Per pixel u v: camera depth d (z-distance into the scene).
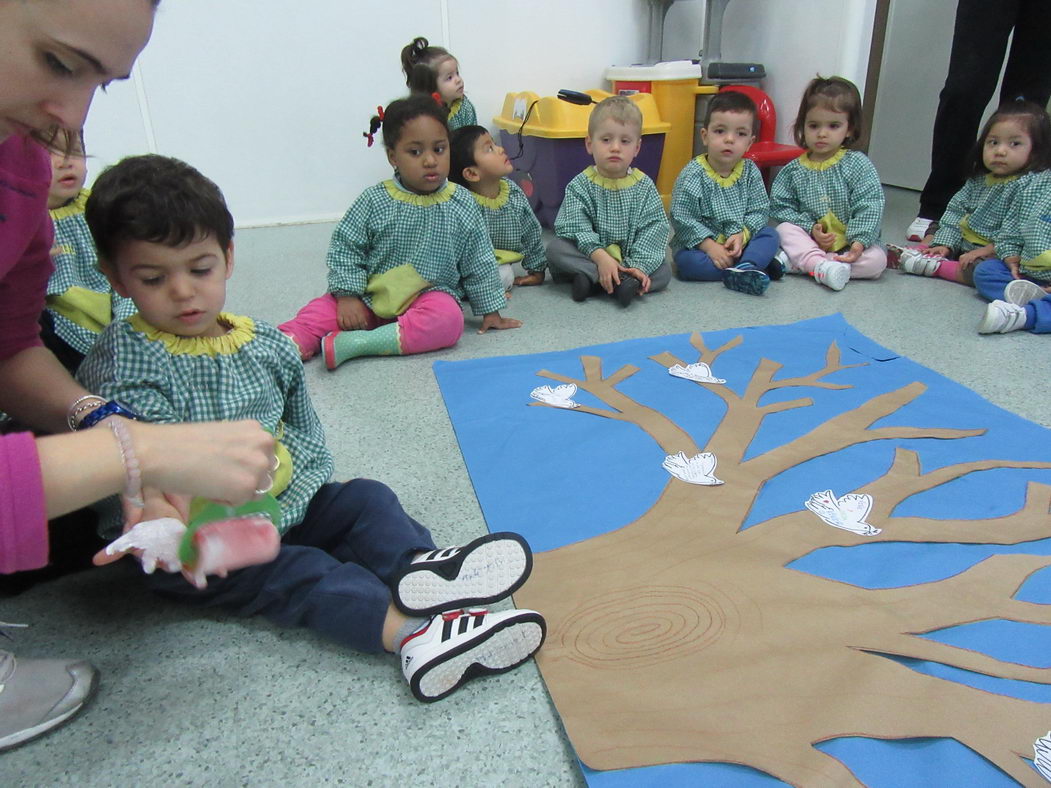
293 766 0.64
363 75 2.65
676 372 1.38
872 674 0.70
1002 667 0.71
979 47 2.05
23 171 0.65
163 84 2.49
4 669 0.67
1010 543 0.89
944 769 0.61
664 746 0.63
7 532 0.46
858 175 2.03
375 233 1.59
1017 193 1.79
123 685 0.73
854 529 0.91
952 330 1.58
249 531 0.58
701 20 2.89
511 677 0.73
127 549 0.56
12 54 0.41
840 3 2.35
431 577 0.75
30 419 0.76
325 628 0.76
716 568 0.85
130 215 0.74
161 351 0.80
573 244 1.92
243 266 2.21
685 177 2.07
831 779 0.60
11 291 0.71
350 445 1.17
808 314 1.71
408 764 0.64
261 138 2.64
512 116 2.60
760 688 0.69
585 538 0.91
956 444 1.10
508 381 1.37
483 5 2.65
